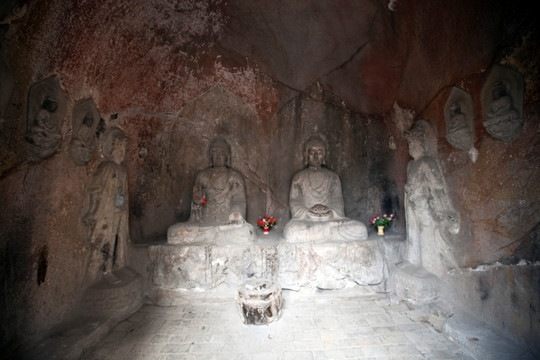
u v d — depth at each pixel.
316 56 6.83
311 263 5.51
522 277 3.53
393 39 5.72
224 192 6.61
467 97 4.30
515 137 3.63
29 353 3.50
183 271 5.40
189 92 6.71
